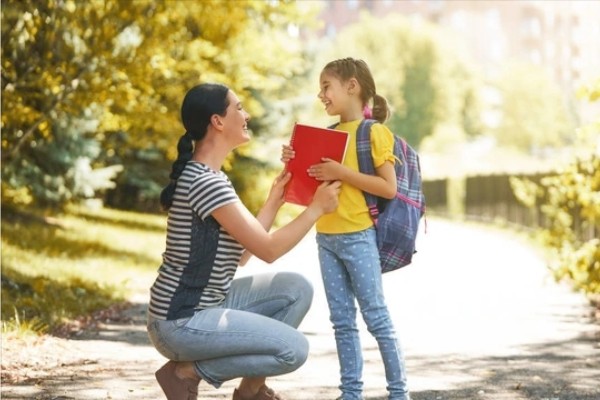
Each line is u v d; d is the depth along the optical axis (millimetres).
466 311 14500
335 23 156375
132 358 9914
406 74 107375
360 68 7062
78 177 26188
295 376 9117
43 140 24203
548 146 118625
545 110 118812
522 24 161000
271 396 6406
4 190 22578
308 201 6562
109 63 15000
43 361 9508
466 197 50406
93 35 14773
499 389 8516
